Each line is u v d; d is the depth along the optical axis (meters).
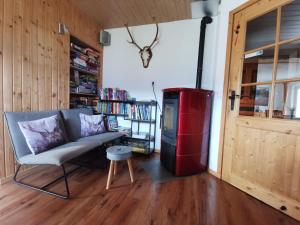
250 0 1.95
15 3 2.01
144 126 3.46
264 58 1.88
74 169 2.43
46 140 1.99
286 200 1.64
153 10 2.84
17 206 1.59
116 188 1.97
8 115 1.90
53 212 1.52
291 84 1.67
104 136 2.67
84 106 3.44
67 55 2.80
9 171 2.05
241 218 1.56
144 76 3.42
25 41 2.14
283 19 1.71
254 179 1.92
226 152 2.27
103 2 2.71
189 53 3.08
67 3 2.72
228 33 2.23
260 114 1.92
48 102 2.51
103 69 3.73
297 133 1.57
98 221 1.44
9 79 1.99
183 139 2.33
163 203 1.72
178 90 2.29
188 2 2.55
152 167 2.62
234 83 2.18
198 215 1.57
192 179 2.29
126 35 3.52
